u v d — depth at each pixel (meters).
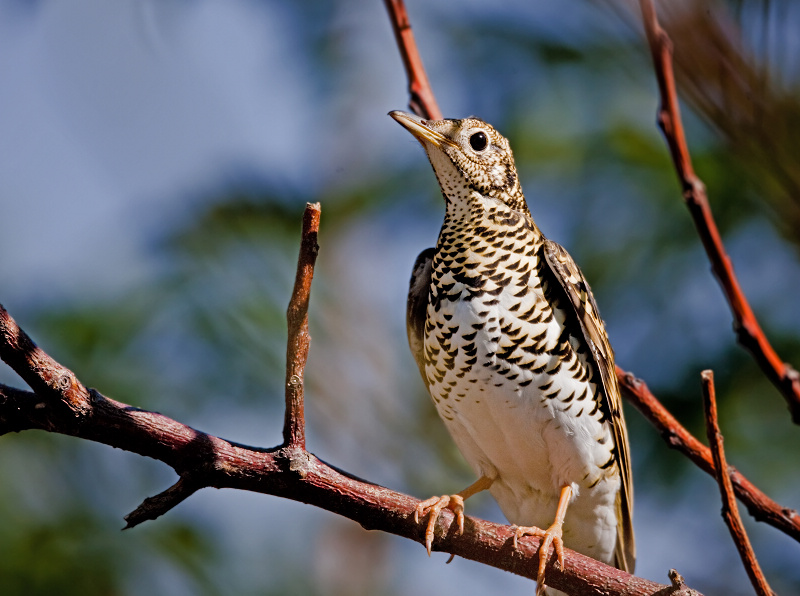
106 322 11.27
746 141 5.36
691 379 10.97
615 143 11.55
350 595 13.21
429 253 9.49
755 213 10.73
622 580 7.31
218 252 12.27
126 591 9.91
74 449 10.77
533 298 8.58
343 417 13.93
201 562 10.53
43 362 6.11
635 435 11.23
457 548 7.49
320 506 6.90
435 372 8.78
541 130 11.83
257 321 11.85
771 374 6.21
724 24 5.38
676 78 5.48
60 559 9.79
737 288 6.22
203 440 6.52
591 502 8.89
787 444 10.73
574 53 12.06
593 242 11.49
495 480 9.20
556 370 8.47
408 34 8.52
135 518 6.43
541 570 7.43
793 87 5.38
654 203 11.29
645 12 5.59
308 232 6.20
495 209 8.96
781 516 7.02
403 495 7.33
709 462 7.32
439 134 9.09
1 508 10.01
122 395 10.80
